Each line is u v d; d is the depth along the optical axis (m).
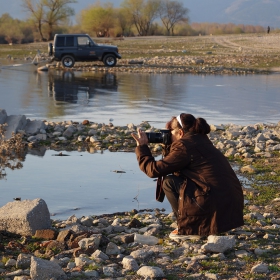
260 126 14.59
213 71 32.88
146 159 6.05
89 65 36.41
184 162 5.88
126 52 48.03
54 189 9.16
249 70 33.56
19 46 64.19
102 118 16.45
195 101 20.53
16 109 18.06
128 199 8.63
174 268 5.16
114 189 9.19
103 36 86.88
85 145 12.52
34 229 6.30
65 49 34.69
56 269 4.89
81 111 17.81
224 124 15.58
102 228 6.72
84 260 5.29
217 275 4.90
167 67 35.03
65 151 11.99
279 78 29.62
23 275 5.02
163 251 5.70
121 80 27.92
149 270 4.90
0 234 6.27
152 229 6.46
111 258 5.54
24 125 13.71
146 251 5.56
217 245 5.55
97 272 5.07
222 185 5.79
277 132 13.03
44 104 19.34
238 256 5.47
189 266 5.14
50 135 13.22
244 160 10.81
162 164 5.88
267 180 9.42
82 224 6.93
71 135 13.27
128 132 13.43
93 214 7.88
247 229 6.47
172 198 6.04
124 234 6.42
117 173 10.22
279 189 8.85
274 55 43.53
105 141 12.70
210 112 17.97
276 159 10.88
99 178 9.84
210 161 5.88
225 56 42.97
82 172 10.24
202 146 5.93
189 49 52.59
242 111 18.28
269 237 6.14
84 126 14.19
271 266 5.11
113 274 5.01
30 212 6.31
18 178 9.82
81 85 25.55
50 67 35.12
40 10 80.50
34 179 9.76
